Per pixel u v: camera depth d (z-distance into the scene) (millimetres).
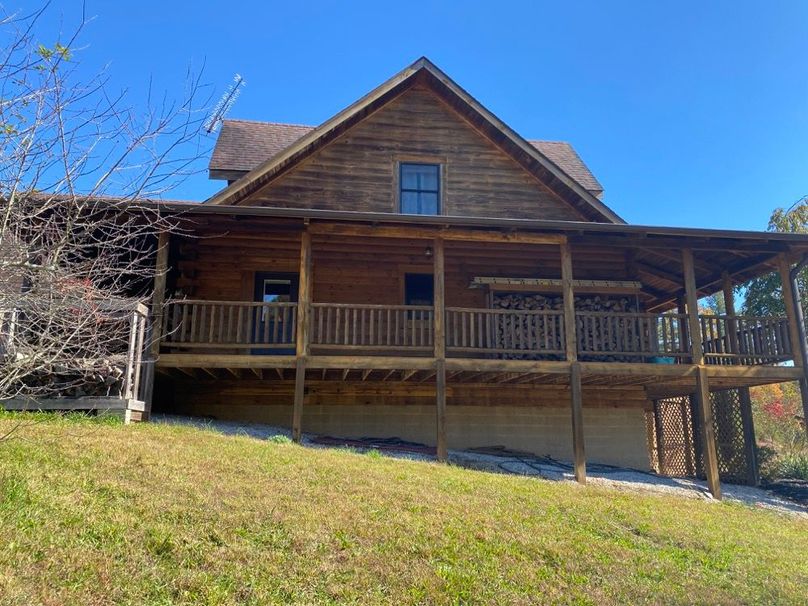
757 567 6289
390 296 14445
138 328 9812
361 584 4680
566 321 11969
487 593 4805
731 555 6586
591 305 14578
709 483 11586
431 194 14570
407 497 6793
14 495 5051
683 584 5527
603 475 12492
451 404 14297
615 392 14984
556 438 14539
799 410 27188
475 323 14547
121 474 6062
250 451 7887
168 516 5266
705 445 11797
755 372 12344
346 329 11516
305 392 13914
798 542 7879
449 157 14688
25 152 5211
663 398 17547
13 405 8758
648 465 14758
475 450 13680
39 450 6352
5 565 4105
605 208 14336
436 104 14930
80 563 4316
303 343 11234
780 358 12609
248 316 11523
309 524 5543
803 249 12555
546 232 11984
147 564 4500
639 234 11984
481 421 14328
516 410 14516
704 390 12055
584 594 5031
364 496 6586
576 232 11914
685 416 16891
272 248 14219
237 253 14117
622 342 14453
